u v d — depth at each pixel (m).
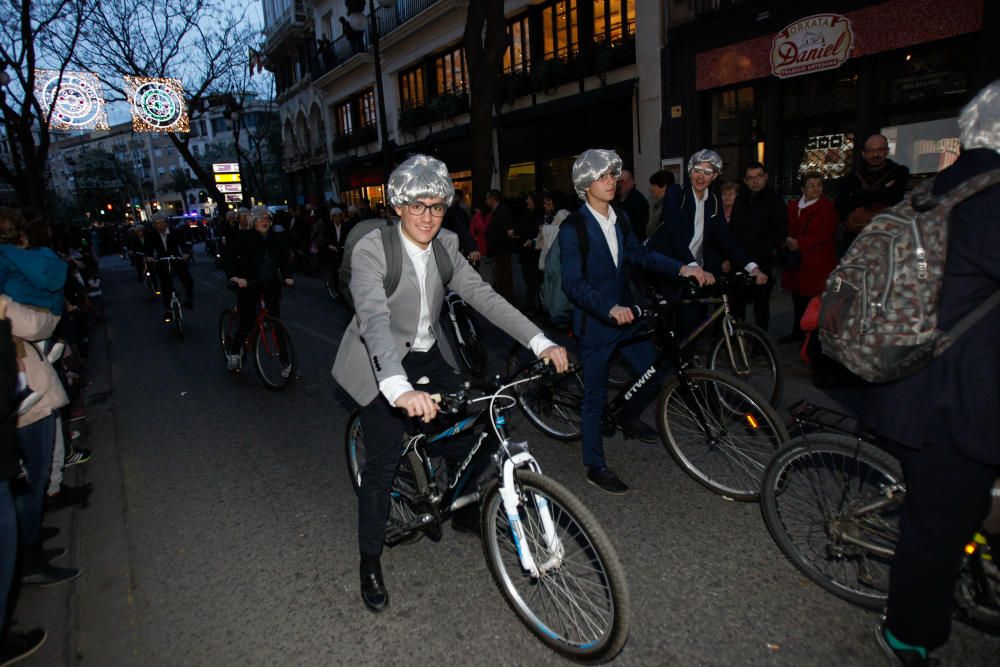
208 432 5.11
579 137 14.52
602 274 3.37
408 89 22.02
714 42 10.73
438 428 2.63
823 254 5.80
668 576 2.74
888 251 1.76
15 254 3.15
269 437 4.89
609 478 3.50
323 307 10.92
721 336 4.41
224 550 3.27
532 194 9.12
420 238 2.42
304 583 2.91
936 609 1.88
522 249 9.02
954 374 1.70
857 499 2.40
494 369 6.31
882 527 2.29
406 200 2.31
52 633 2.69
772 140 10.27
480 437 2.49
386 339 2.30
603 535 2.07
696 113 11.37
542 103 14.98
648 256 3.47
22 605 2.90
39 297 3.21
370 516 2.65
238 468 4.33
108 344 9.25
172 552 3.29
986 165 1.64
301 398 5.83
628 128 13.11
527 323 2.49
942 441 1.75
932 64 8.15
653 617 2.49
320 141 30.69
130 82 19.45
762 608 2.50
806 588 2.60
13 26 13.73
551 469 3.89
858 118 9.02
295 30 29.81
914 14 8.09
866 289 1.79
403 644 2.46
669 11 11.33
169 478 4.25
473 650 2.40
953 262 1.68
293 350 5.98
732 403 3.29
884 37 8.45
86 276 11.27
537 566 2.31
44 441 3.05
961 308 1.68
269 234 6.10
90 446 4.98
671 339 3.43
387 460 2.63
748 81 10.46
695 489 3.50
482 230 9.41
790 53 9.59
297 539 3.31
